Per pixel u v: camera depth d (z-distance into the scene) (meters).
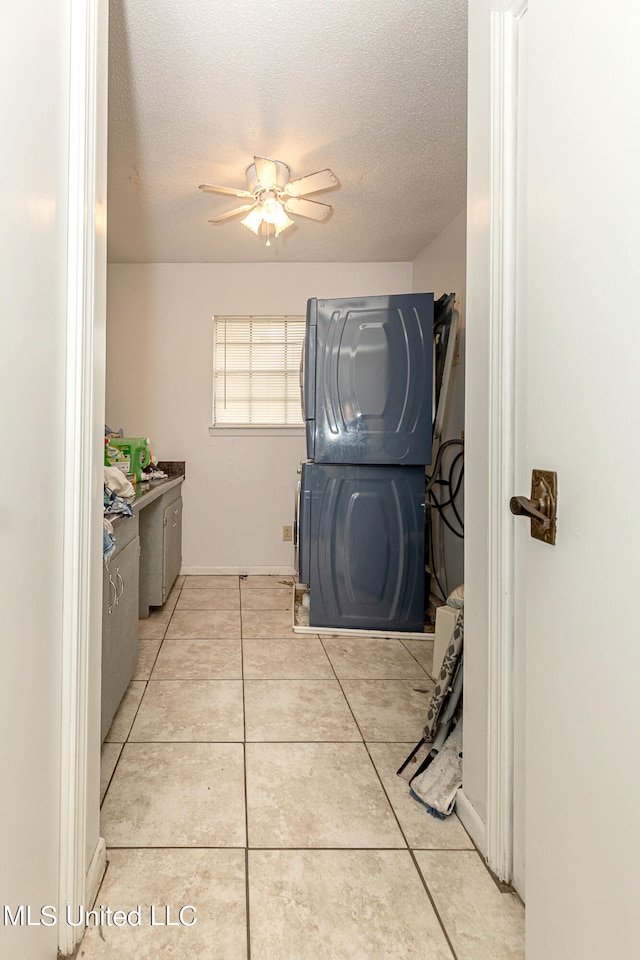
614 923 0.70
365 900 1.17
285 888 1.20
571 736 0.81
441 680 1.69
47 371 0.92
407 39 1.85
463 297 3.20
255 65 1.98
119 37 1.83
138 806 1.46
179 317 4.15
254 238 3.63
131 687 2.22
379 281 4.19
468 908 1.16
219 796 1.51
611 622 0.71
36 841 0.91
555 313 0.85
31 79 0.83
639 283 0.65
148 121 2.32
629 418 0.67
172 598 3.58
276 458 4.22
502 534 1.22
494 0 1.23
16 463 0.81
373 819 1.44
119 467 3.00
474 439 1.39
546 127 0.87
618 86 0.68
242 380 4.25
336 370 2.83
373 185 2.91
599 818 0.73
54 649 0.98
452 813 1.47
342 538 2.92
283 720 1.96
